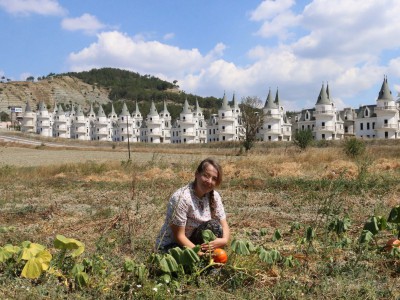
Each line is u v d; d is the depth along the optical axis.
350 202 11.73
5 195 15.73
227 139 119.56
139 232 8.12
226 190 15.38
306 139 43.69
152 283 4.69
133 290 4.62
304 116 109.50
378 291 4.81
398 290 4.86
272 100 108.62
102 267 5.33
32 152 68.88
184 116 129.62
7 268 5.17
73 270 4.91
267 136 107.69
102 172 24.39
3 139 107.75
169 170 23.16
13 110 188.75
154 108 139.00
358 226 8.60
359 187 14.00
